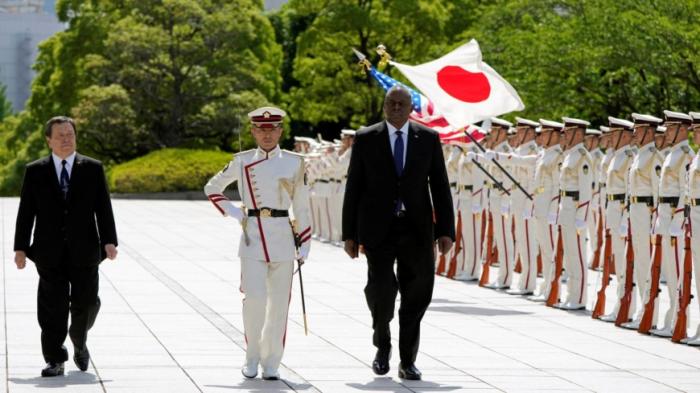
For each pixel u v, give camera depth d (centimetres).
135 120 8500
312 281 3183
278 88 9469
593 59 5203
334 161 4531
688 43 4891
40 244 1780
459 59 2847
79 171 1798
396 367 1914
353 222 1827
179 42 8375
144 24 8450
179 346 2078
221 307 2609
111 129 8262
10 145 10494
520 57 5581
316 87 8825
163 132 8731
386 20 8494
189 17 8362
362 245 1802
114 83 8456
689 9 5119
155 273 3312
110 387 1702
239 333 2236
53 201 1786
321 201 4650
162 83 8494
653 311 2333
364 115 9094
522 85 5528
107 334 2206
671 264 2317
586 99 5606
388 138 1803
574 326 2425
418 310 1809
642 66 5066
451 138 3291
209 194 1828
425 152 1798
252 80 8556
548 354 2069
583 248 2708
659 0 5194
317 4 8800
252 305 1783
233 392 1686
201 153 7969
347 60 8806
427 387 1747
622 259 2534
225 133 8706
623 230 2495
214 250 4062
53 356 1780
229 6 8512
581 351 2108
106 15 9006
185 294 2839
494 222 3098
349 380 1794
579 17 5634
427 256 1797
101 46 8862
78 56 9050
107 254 1811
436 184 1819
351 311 2581
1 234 4578
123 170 7888
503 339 2234
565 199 2708
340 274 3375
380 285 1794
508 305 2764
